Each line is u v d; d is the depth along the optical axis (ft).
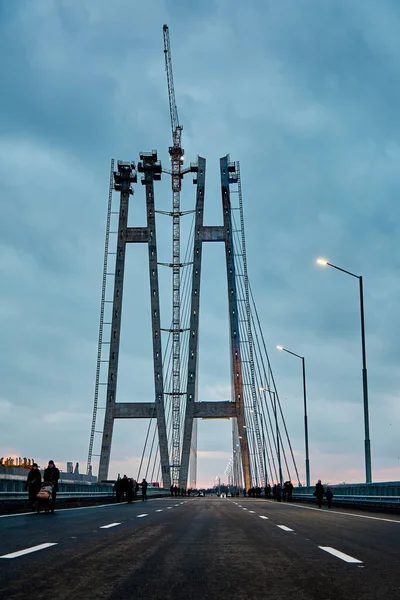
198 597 24.53
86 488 148.36
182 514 90.68
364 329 133.18
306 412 207.21
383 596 24.89
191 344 463.42
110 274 480.64
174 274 563.07
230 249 488.85
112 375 457.27
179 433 536.83
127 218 488.85
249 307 484.74
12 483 92.27
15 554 36.29
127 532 53.47
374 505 115.34
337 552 39.55
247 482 439.22
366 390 130.31
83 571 30.53
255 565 33.45
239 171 505.66
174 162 587.68
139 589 26.08
